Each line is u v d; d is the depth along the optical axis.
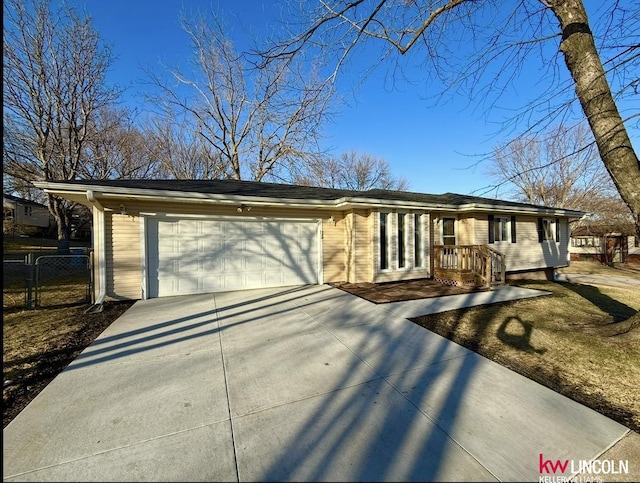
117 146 17.95
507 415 2.43
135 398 2.71
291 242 8.30
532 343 4.01
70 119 14.77
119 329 4.64
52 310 5.83
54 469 1.91
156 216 6.84
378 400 2.65
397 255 8.80
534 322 4.94
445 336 4.31
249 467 1.92
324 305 6.12
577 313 5.55
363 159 30.70
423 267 9.19
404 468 1.90
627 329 4.04
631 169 3.73
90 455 2.02
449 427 2.28
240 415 2.44
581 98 3.99
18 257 13.70
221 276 7.46
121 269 6.55
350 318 5.21
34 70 13.51
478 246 8.55
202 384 2.95
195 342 4.07
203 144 18.25
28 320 5.15
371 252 8.48
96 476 1.86
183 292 7.10
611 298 7.29
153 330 4.59
